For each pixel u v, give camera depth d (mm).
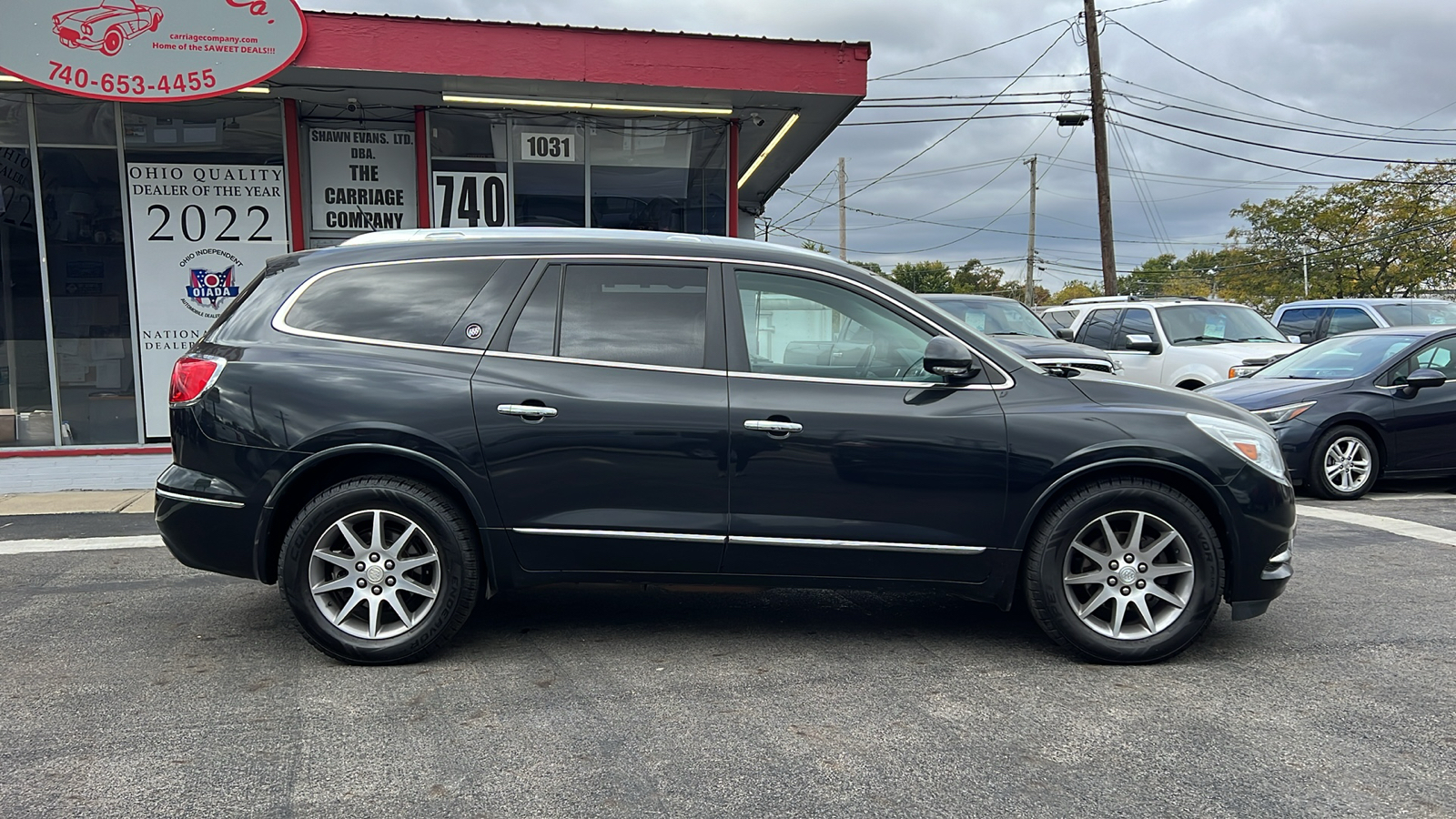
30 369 9078
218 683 3725
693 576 3977
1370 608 4852
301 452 3791
